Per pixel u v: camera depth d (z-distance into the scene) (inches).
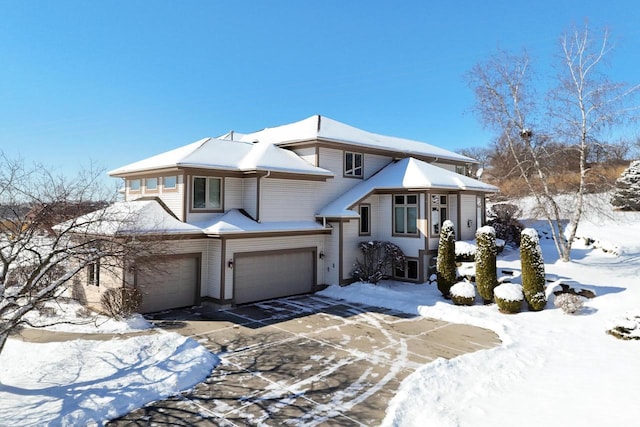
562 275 713.0
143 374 341.4
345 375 356.8
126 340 418.6
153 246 480.4
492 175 1364.4
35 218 364.5
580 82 791.7
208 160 639.1
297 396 313.7
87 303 563.2
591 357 383.6
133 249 389.1
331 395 315.3
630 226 1067.9
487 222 1031.6
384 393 319.3
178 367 356.2
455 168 1162.0
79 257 369.4
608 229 1046.4
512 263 810.8
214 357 398.9
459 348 435.2
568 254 824.9
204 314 569.6
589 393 290.0
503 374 344.2
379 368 374.3
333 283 739.4
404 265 786.8
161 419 276.1
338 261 736.3
